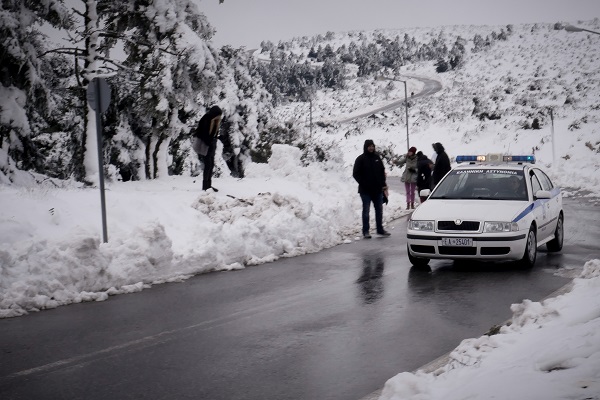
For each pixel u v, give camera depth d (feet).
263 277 35.73
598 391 12.87
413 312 27.09
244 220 42.68
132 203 45.03
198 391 18.12
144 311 27.84
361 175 51.80
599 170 132.57
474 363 17.40
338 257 42.45
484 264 38.60
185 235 43.39
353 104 419.13
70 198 43.09
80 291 30.96
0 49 55.26
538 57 463.83
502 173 40.45
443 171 62.49
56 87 69.46
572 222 58.65
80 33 60.18
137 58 67.26
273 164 87.86
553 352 15.79
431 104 325.42
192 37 65.87
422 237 36.63
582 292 24.17
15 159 60.59
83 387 18.52
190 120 89.40
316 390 18.15
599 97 269.03
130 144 77.97
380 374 19.45
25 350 22.24
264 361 20.77
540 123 231.30
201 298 30.40
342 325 25.17
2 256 29.35
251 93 111.45
